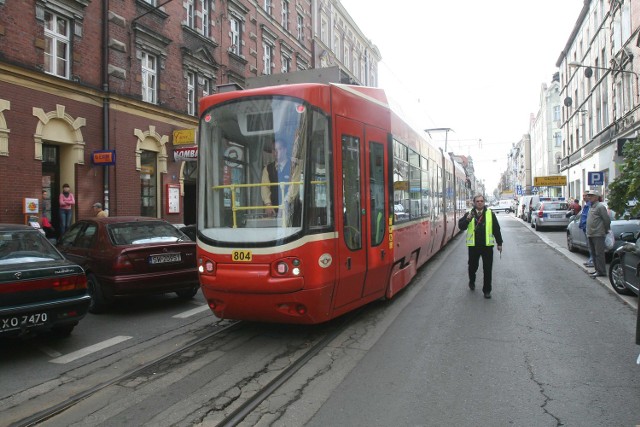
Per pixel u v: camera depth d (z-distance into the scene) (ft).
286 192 17.93
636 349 17.84
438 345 18.51
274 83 21.83
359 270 20.33
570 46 127.44
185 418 12.75
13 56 39.60
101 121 48.57
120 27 50.72
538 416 12.44
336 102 19.49
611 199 30.86
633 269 25.59
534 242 62.44
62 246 29.17
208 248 18.61
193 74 63.93
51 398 14.37
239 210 18.54
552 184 135.03
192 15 63.52
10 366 17.25
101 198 48.49
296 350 18.19
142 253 24.93
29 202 40.55
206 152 19.53
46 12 43.32
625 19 78.33
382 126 23.41
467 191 83.05
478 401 13.42
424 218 33.60
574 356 17.10
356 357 17.25
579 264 40.81
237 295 18.02
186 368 16.60
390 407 13.10
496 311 23.93
